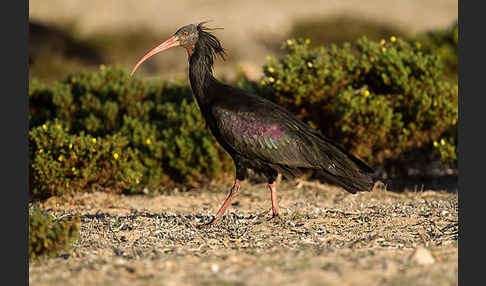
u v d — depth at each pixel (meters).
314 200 20.41
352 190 15.86
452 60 28.66
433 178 23.59
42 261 12.05
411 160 23.33
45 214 17.61
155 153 22.02
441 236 13.66
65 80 25.61
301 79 22.08
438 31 29.86
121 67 25.44
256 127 15.50
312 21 54.56
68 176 20.30
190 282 10.16
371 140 22.16
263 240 13.79
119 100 23.89
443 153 20.88
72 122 22.91
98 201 20.47
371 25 54.22
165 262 11.51
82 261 11.95
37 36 48.94
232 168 22.83
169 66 48.81
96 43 50.03
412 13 55.16
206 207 19.55
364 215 16.31
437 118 21.62
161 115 23.77
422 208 16.97
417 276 10.22
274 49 52.09
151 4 53.53
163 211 18.62
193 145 22.03
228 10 54.75
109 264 11.56
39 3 49.78
